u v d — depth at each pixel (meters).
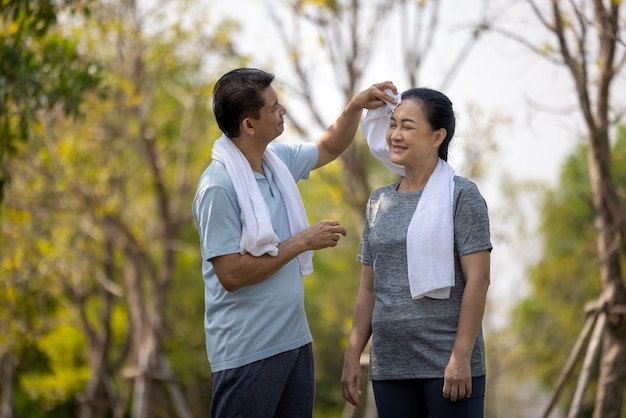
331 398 31.92
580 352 9.62
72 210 16.44
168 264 16.39
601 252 9.57
